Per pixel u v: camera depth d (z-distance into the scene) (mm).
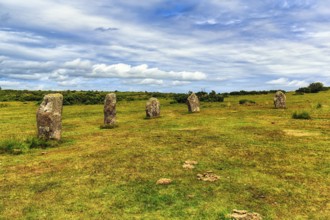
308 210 8945
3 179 12500
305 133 20562
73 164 14477
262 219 8391
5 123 30844
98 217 8789
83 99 59094
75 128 26828
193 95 38125
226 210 8961
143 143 18828
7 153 17047
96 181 11883
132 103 56188
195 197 10008
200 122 27578
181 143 18438
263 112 34156
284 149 16203
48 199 10242
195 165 13695
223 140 18969
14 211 9359
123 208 9328
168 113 37469
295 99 50031
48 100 20156
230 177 11930
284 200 9680
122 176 12375
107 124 27359
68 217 8852
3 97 75312
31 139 19141
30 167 14203
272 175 12086
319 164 13344
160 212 8969
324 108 34969
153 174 12523
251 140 18734
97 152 16812
